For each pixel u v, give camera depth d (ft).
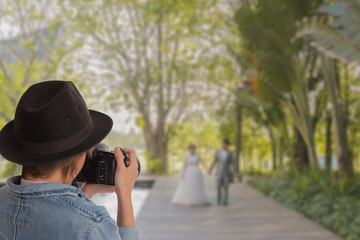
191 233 23.31
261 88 40.04
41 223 3.59
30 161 3.71
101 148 4.76
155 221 27.20
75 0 70.74
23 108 3.77
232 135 85.35
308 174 41.11
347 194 30.42
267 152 98.89
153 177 69.46
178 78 81.35
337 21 22.86
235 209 32.32
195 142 119.34
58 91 3.86
